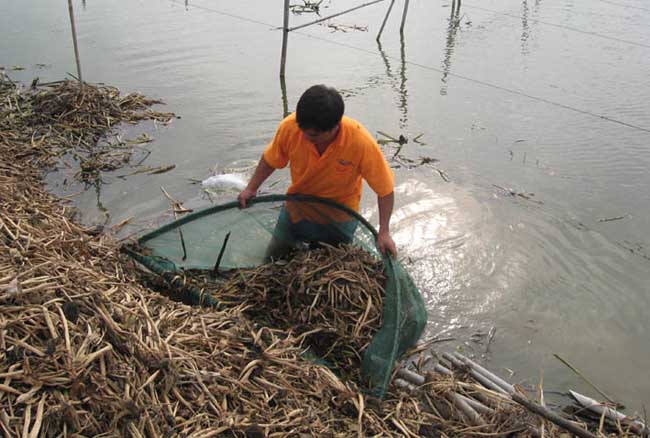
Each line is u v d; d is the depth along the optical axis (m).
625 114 7.27
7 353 2.44
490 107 7.48
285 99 7.56
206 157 6.15
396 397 3.28
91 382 2.45
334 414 2.97
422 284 4.44
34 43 9.00
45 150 6.09
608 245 4.91
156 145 6.37
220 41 9.55
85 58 8.52
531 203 5.46
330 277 3.73
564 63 8.95
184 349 2.96
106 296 3.01
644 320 4.16
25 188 5.16
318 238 4.13
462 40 10.01
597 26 10.76
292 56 9.06
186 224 4.11
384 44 9.76
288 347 3.26
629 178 5.89
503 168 6.07
